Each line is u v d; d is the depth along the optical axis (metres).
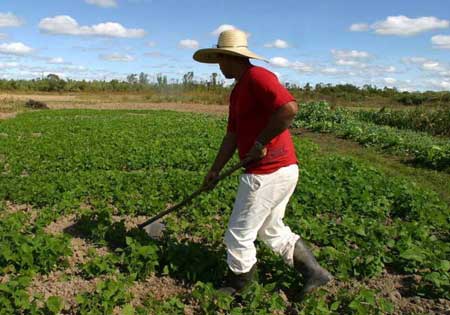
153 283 5.24
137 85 64.56
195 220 7.12
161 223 6.33
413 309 4.86
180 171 10.57
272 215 4.79
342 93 49.75
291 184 4.68
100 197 8.30
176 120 24.91
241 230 4.69
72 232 6.70
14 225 6.43
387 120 24.83
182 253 5.48
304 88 52.41
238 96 4.58
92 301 4.55
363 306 4.51
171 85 57.78
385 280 5.45
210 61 4.92
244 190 4.64
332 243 6.11
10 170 11.15
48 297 4.78
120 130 19.67
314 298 4.70
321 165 11.63
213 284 5.16
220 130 19.73
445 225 7.21
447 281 5.08
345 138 18.95
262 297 4.71
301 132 21.23
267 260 5.51
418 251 5.66
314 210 7.82
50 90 64.81
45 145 14.77
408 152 14.98
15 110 33.22
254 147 4.47
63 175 9.79
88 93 62.22
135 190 8.54
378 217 7.71
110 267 5.41
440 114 22.89
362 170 11.13
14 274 5.37
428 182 11.36
